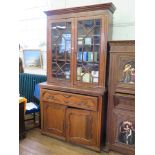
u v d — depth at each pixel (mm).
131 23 2611
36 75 3518
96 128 2424
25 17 3662
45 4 3379
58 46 2723
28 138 2812
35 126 3246
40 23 3506
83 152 2469
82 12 2406
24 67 3844
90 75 2502
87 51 2490
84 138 2529
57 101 2641
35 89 3309
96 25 2369
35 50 3631
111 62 2330
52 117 2764
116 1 2672
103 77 2393
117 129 2424
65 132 2674
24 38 3773
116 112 2391
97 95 2330
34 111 3020
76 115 2533
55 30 2711
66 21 2553
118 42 2229
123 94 2316
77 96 2459
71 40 2551
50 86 2666
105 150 2494
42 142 2703
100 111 2359
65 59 2672
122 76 2299
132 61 2217
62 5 3172
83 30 2463
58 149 2531
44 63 3596
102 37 2320
